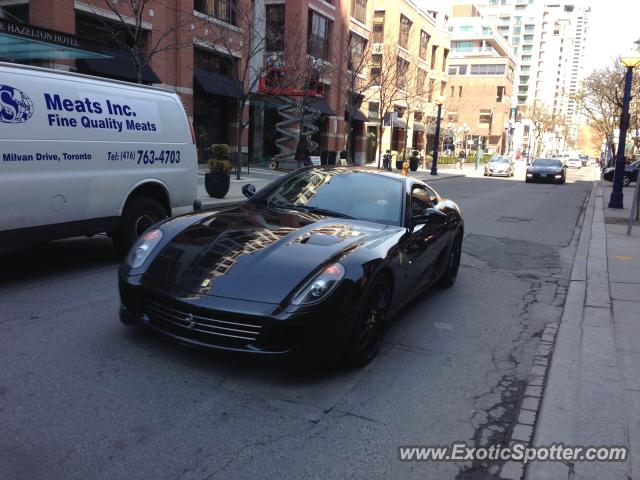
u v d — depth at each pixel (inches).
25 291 223.1
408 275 190.9
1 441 115.4
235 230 171.5
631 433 131.1
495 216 581.3
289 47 1057.5
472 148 3533.5
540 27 5895.7
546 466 116.8
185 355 162.2
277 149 1295.5
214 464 112.3
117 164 260.7
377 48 1621.6
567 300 255.1
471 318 224.5
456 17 3663.9
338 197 207.5
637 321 217.6
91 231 253.3
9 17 691.4
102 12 719.1
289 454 118.0
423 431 132.0
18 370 148.6
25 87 219.1
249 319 138.2
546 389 154.3
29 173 220.8
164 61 844.6
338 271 148.9
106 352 162.2
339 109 1386.6
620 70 1334.9
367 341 164.1
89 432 120.7
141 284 152.4
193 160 308.7
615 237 433.4
